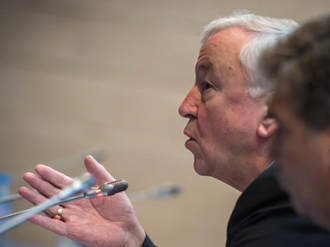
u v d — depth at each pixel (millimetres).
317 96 1182
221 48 2621
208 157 2648
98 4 9375
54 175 2729
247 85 2531
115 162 9031
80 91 9219
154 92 9188
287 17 9039
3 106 9203
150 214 8789
